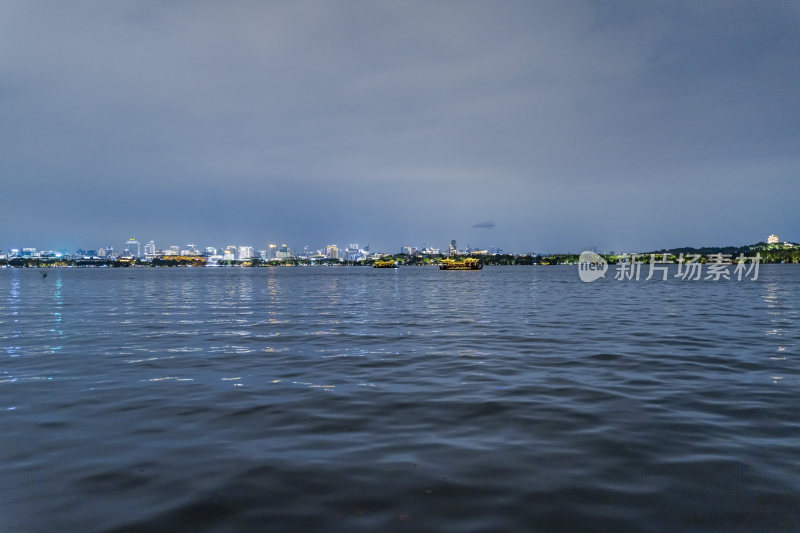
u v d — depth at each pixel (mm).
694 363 17203
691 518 6387
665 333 25172
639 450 8750
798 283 91938
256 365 17188
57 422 10539
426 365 17062
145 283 119938
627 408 11508
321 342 22766
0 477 7688
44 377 15234
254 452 8727
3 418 10836
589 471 7836
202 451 8781
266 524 6285
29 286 103812
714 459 8312
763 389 13383
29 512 6609
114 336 25125
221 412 11281
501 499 6914
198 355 19328
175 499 6953
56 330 27797
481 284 101750
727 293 62469
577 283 101312
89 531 6145
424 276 183500
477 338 23703
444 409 11469
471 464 8133
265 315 36688
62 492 7176
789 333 25047
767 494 7020
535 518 6398
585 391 13195
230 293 71438
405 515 6484
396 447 8961
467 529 6145
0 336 25234
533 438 9406
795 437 9406
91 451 8797
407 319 33031
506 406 11703
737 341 22391
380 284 107375
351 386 13891
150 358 18672
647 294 61312
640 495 7012
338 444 9133
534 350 20078
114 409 11555
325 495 7051
